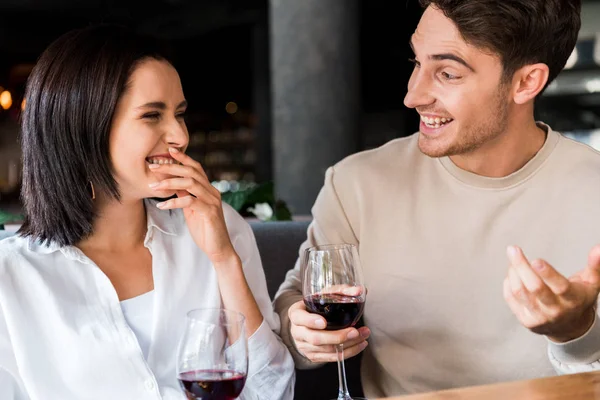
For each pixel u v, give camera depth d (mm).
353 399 1380
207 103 14703
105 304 1516
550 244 1671
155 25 12602
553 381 1177
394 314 1757
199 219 1564
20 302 1483
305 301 1421
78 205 1509
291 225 2219
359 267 1408
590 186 1650
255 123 13430
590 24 8641
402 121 14242
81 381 1472
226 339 1119
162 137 1508
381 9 11211
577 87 9203
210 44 13859
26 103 1521
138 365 1485
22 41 12242
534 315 1204
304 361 1730
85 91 1449
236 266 1573
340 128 6852
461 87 1552
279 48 6938
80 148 1469
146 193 1516
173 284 1603
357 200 1823
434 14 1556
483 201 1688
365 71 13305
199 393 1111
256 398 1620
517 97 1594
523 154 1678
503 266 1679
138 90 1461
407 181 1785
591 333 1361
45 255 1536
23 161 1555
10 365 1480
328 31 6789
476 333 1693
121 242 1605
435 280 1718
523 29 1512
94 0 11500
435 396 1110
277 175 7070
